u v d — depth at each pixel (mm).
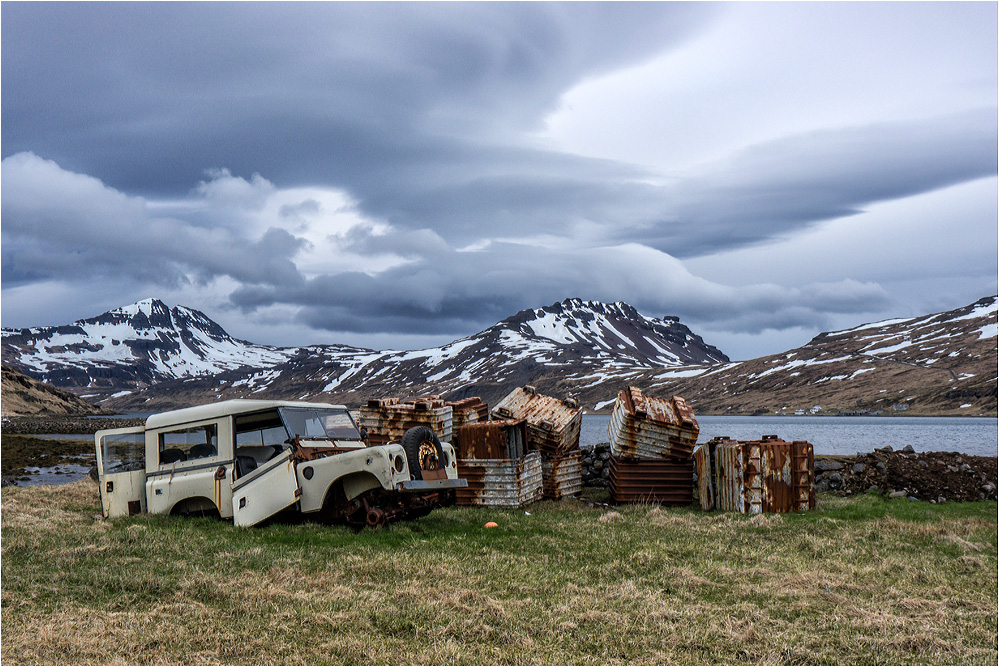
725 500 15547
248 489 11953
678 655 6742
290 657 6438
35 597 7906
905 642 7105
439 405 17281
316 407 13242
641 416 16844
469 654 6586
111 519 13125
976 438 87750
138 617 7328
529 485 16406
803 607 8211
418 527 12398
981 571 10031
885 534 12531
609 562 10211
